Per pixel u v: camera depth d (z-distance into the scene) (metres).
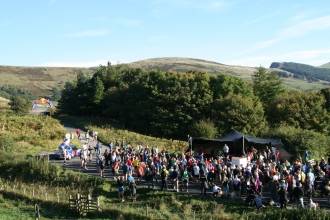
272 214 38.19
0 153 60.44
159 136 115.00
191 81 122.69
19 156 60.22
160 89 121.62
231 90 123.00
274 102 119.19
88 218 41.53
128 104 126.38
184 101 116.75
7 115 99.81
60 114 145.75
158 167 47.81
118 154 53.75
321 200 41.84
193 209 41.50
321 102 113.12
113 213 41.66
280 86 151.25
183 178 45.25
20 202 46.41
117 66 159.75
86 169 54.78
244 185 42.28
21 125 86.25
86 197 43.25
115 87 143.50
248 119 104.19
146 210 41.38
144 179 49.53
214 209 40.69
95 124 112.44
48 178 52.19
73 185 49.56
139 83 130.38
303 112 108.81
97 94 140.38
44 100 183.00
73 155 63.50
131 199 45.00
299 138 77.50
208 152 61.44
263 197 42.41
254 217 38.44
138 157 52.78
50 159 61.53
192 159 48.34
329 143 80.75
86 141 83.06
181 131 114.81
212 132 97.69
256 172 41.16
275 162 49.41
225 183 43.16
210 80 125.88
